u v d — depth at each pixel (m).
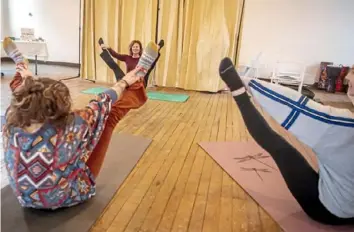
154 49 2.00
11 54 2.06
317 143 1.63
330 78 6.97
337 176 1.64
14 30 8.11
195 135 3.26
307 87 7.21
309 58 7.21
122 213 1.78
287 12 7.06
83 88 5.34
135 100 1.99
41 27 8.05
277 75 6.70
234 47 5.72
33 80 1.48
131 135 3.11
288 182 1.82
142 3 5.63
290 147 1.80
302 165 1.77
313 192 1.74
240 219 1.80
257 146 2.98
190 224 1.72
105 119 1.74
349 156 1.59
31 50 6.22
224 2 5.41
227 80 1.81
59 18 7.92
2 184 2.01
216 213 1.84
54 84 1.48
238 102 1.84
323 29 7.01
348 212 1.68
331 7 6.87
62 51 8.12
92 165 1.82
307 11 6.98
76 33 7.91
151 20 5.68
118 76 4.27
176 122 3.71
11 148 1.48
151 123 3.60
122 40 5.87
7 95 4.39
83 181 1.77
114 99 1.80
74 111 1.57
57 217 1.67
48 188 1.55
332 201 1.67
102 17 5.81
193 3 5.48
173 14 5.59
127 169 2.32
